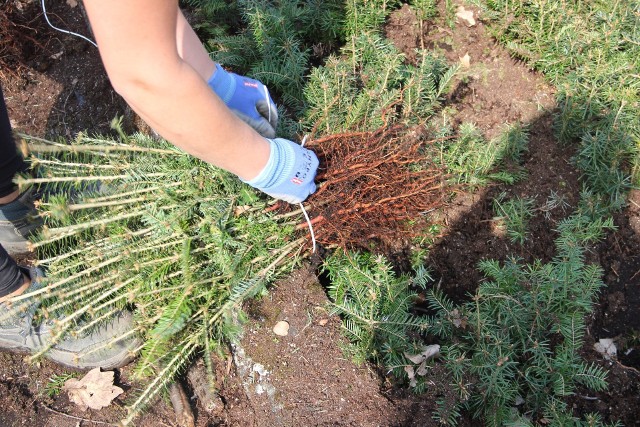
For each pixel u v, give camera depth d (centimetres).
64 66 136
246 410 91
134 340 94
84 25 140
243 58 120
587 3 118
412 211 102
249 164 71
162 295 90
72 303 90
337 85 106
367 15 121
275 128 97
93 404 94
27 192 99
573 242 96
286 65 114
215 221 92
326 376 91
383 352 94
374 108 108
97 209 96
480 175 106
